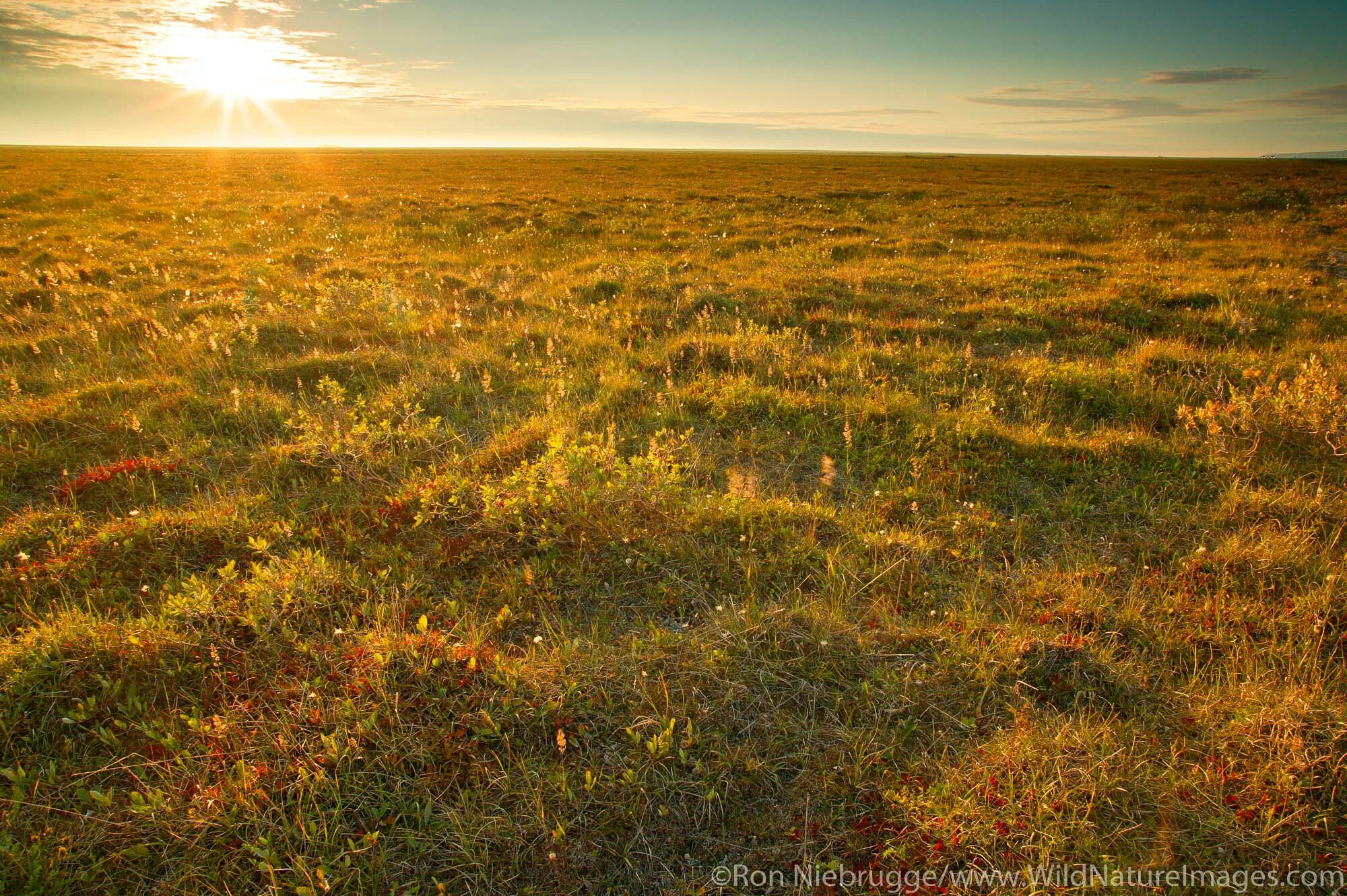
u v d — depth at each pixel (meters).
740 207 25.95
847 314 10.84
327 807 3.02
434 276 13.30
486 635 4.00
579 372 8.37
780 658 3.85
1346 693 3.62
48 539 4.80
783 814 3.08
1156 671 3.90
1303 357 8.73
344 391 7.03
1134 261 15.99
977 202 27.95
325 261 15.23
